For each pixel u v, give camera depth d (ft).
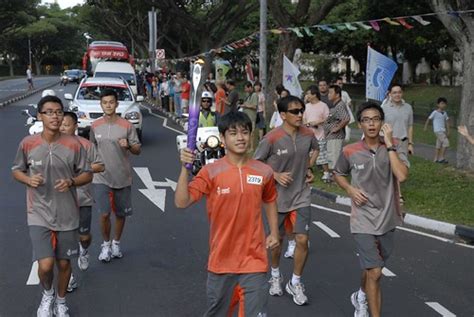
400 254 25.45
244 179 13.66
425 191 35.78
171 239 27.02
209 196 13.82
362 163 16.62
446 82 127.85
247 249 13.74
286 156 18.85
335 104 38.52
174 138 64.23
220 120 13.88
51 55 353.92
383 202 16.65
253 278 13.69
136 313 18.42
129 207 23.38
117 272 22.27
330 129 38.42
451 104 87.51
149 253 24.79
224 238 13.70
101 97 22.62
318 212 33.06
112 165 22.54
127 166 22.98
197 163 35.96
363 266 16.65
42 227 16.69
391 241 16.96
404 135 31.78
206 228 29.09
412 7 77.77
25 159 16.81
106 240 23.41
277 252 19.63
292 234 19.65
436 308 19.31
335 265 23.52
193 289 20.58
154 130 71.87
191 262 23.63
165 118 87.66
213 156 35.35
